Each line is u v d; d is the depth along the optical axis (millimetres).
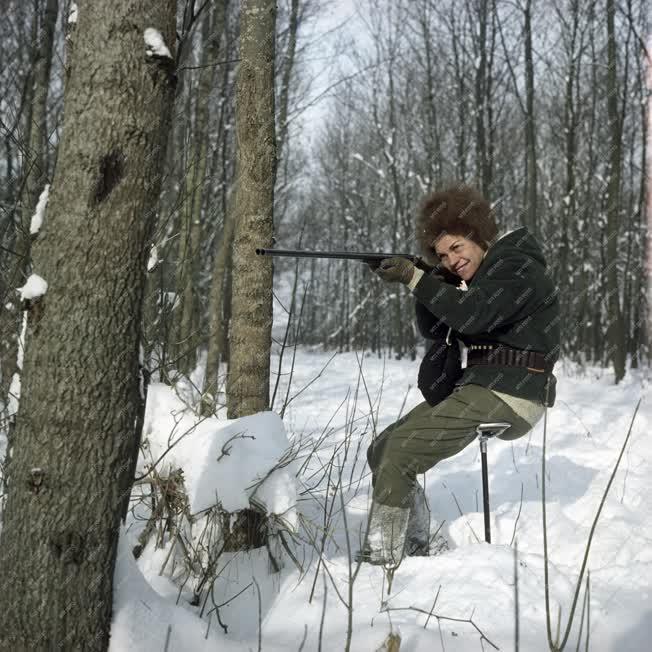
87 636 1630
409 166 20328
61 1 6375
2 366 2406
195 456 2281
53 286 1553
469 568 2348
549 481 3988
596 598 2232
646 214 14289
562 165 18750
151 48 1565
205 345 10047
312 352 20234
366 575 2404
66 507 1560
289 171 19984
